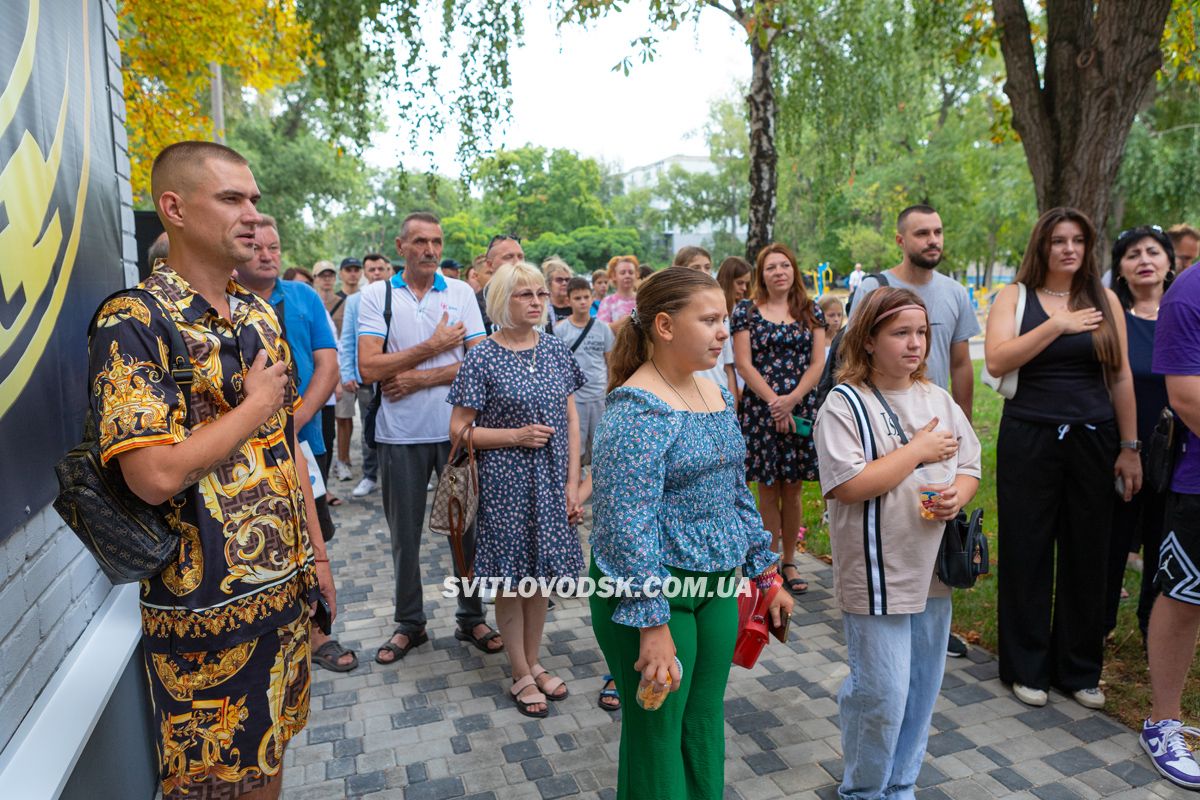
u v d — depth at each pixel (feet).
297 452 7.55
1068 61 18.37
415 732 10.27
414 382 12.25
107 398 4.98
